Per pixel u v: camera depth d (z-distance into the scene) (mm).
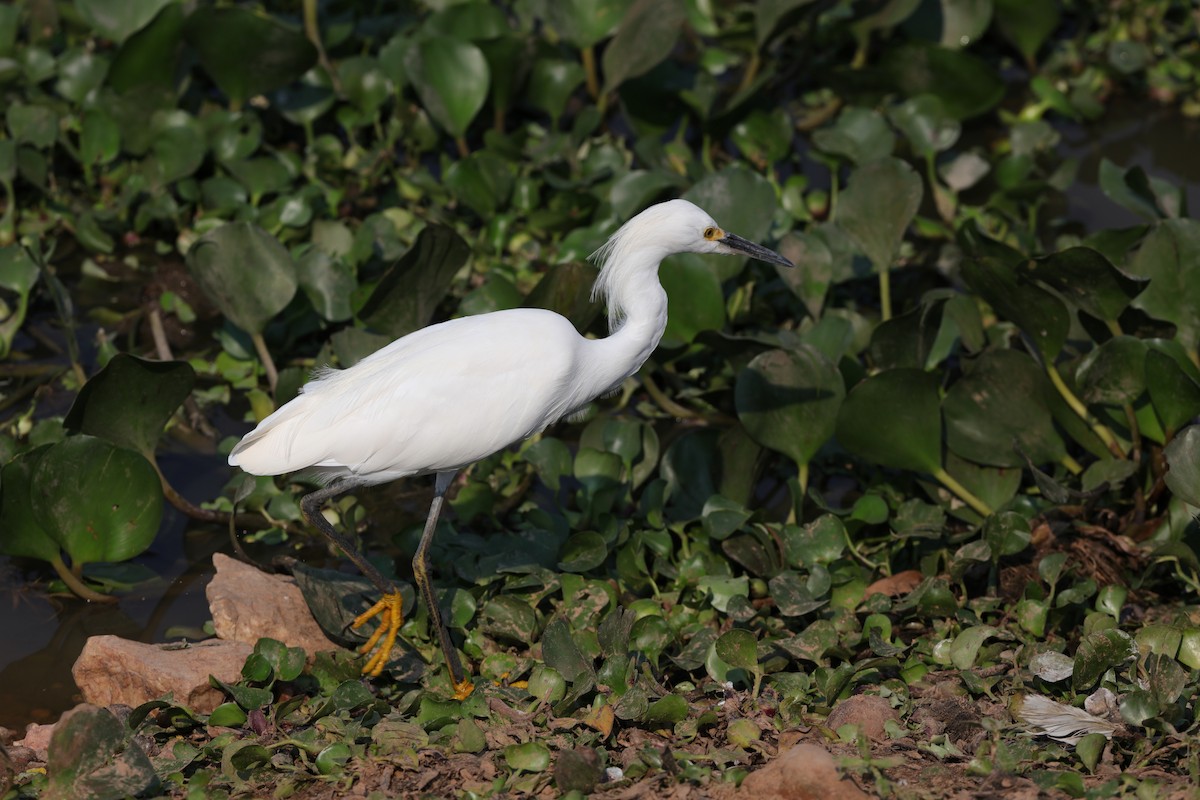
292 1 17328
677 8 14688
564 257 13031
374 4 17750
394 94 15820
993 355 10352
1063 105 16531
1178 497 9516
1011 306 10297
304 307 12430
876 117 14672
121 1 15000
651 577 9828
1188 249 10391
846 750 7570
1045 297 9984
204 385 12414
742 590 9430
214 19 13867
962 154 15414
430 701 8203
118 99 14242
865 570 9914
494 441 8805
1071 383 10484
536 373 8812
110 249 13680
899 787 7145
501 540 10023
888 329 10680
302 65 14594
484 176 13734
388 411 8555
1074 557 9836
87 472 9266
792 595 9180
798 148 16547
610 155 14734
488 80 14719
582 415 9891
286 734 8109
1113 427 10570
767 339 11156
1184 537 9719
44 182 13859
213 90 16281
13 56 15477
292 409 8703
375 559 9852
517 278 13500
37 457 9102
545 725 8062
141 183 14047
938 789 7176
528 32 16781
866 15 16281
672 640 8938
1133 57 17172
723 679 8523
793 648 8562
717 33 17812
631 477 10797
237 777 7609
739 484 10664
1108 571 9703
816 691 8461
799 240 12102
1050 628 9227
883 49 16969
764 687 8586
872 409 9953
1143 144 16922
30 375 12242
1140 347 9578
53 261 13898
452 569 9914
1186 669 8367
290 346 12562
